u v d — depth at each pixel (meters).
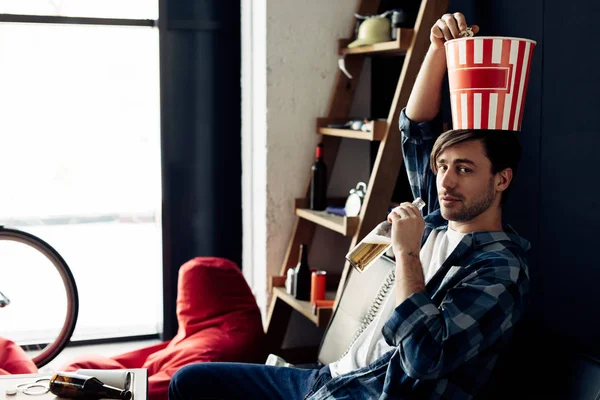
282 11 3.48
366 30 3.19
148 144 4.18
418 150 2.36
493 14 2.64
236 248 4.16
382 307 2.17
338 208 3.32
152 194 4.22
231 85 4.05
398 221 1.90
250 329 3.18
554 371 1.83
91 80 4.05
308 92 3.58
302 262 3.38
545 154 2.37
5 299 3.24
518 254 1.91
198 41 3.98
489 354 1.85
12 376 2.12
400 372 1.86
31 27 3.93
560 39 2.28
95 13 3.89
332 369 2.18
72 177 4.14
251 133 3.87
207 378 2.29
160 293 4.13
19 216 4.11
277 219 3.63
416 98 2.29
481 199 1.91
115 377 2.02
